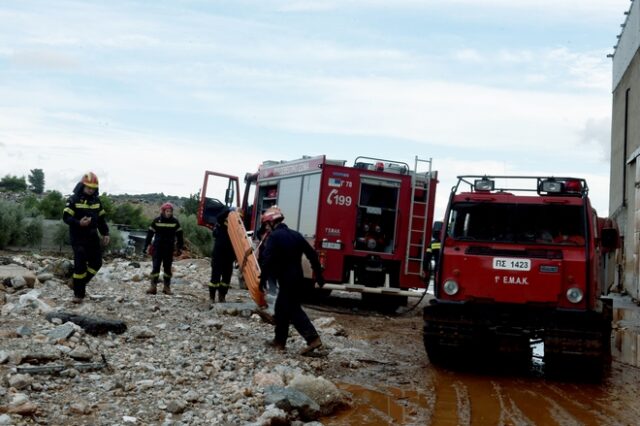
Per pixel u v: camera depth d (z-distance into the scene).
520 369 9.86
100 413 5.65
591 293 8.80
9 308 8.94
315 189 15.19
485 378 9.04
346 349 9.97
